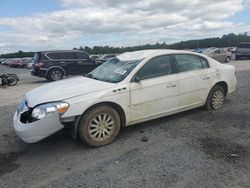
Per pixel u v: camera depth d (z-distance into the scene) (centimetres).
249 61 2792
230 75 703
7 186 379
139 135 542
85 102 473
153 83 549
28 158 464
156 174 389
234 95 852
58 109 455
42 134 455
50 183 381
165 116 601
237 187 351
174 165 413
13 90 1339
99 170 409
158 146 486
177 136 529
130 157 448
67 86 522
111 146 496
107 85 512
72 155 466
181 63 608
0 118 709
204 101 653
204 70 646
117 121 509
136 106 532
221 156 437
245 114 649
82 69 1758
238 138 508
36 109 457
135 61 561
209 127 570
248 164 408
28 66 4281
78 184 374
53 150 490
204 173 386
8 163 449
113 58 643
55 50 1698
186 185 359
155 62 567
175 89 582
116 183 371
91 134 486
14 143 530
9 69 4234
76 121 476
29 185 379
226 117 629
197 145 482
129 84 523
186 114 658
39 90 526
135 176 386
